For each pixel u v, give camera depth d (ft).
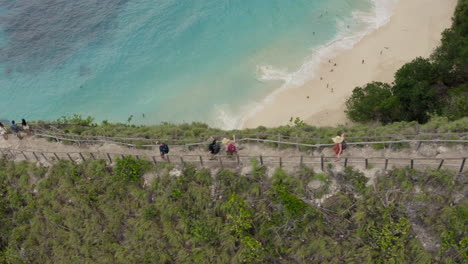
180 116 157.89
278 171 73.20
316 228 68.85
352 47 168.96
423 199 64.23
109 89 177.17
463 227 61.21
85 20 213.66
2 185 90.17
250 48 180.96
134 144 92.07
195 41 191.83
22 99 174.70
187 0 219.61
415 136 73.82
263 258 71.26
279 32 186.60
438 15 171.94
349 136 81.71
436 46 153.28
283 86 158.40
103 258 79.56
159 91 171.53
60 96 175.52
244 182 74.33
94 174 84.33
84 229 81.41
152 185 78.74
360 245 66.54
